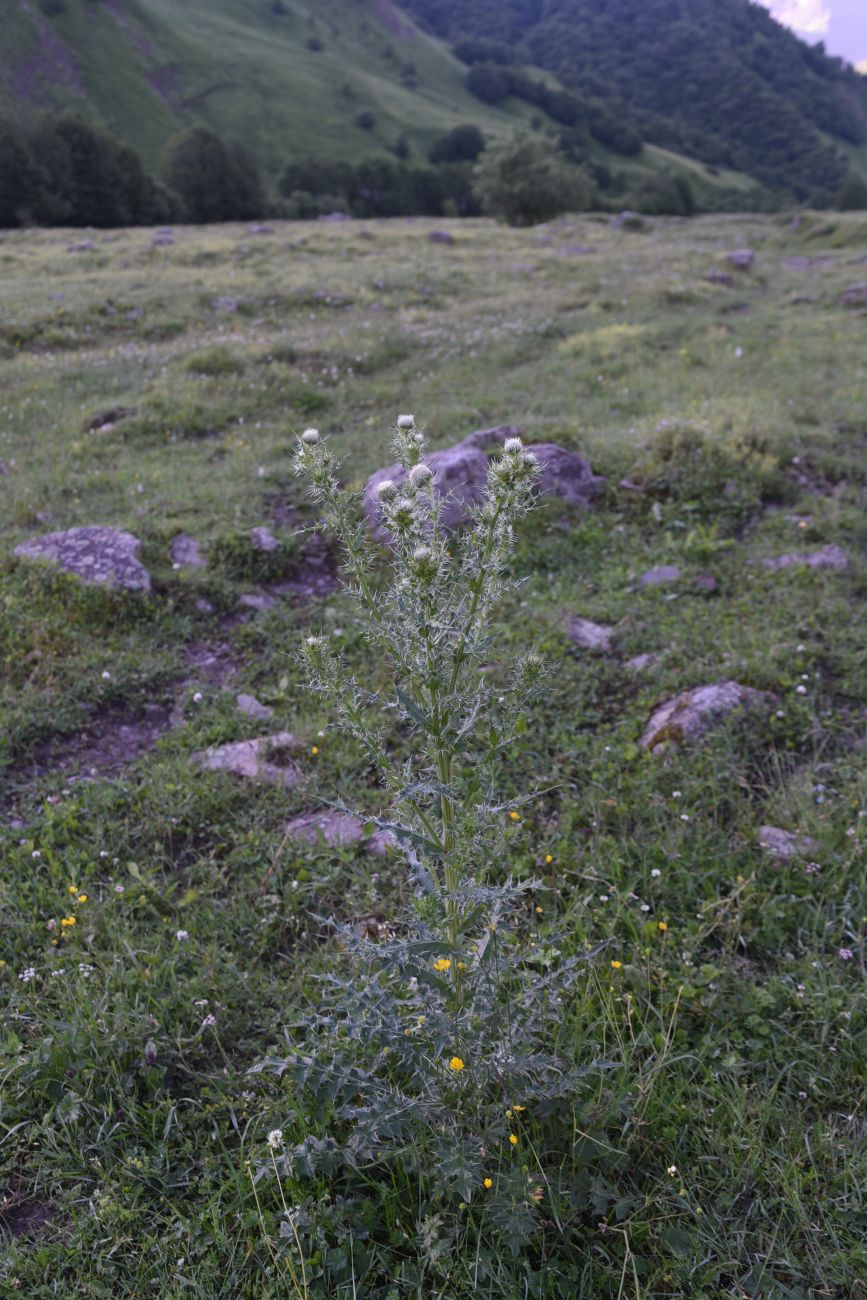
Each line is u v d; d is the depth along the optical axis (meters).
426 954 2.60
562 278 22.59
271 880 3.80
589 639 5.75
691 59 175.50
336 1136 2.72
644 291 19.17
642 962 3.31
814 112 169.38
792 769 4.43
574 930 3.39
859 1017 3.07
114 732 5.08
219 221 62.44
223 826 4.21
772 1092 2.76
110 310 16.94
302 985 3.27
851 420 9.87
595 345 14.12
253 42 118.31
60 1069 2.93
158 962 3.38
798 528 7.24
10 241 31.89
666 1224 2.51
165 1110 2.84
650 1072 2.81
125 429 10.13
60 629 5.75
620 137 130.25
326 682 2.46
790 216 44.59
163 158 62.25
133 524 7.10
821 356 13.31
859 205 83.06
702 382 11.48
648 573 6.63
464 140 102.44
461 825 2.33
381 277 21.16
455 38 197.12
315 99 108.31
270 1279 2.35
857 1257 2.40
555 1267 2.38
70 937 3.48
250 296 18.45
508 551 2.27
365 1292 2.35
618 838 4.00
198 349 13.90
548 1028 2.96
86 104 88.50
